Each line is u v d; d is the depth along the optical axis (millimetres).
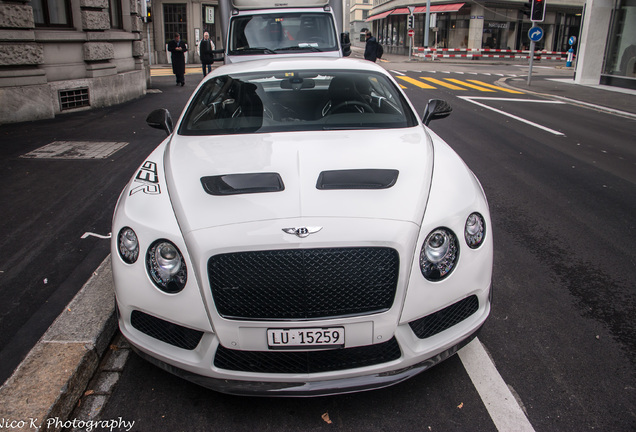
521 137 8789
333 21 8875
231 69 4121
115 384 2604
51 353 2592
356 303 2199
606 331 3031
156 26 27562
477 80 19984
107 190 5465
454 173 2785
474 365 2721
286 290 2172
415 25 41844
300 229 2184
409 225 2264
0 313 3174
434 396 2494
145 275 2314
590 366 2711
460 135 8828
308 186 2486
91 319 2883
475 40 36938
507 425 2303
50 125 9148
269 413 2398
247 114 3520
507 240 4355
